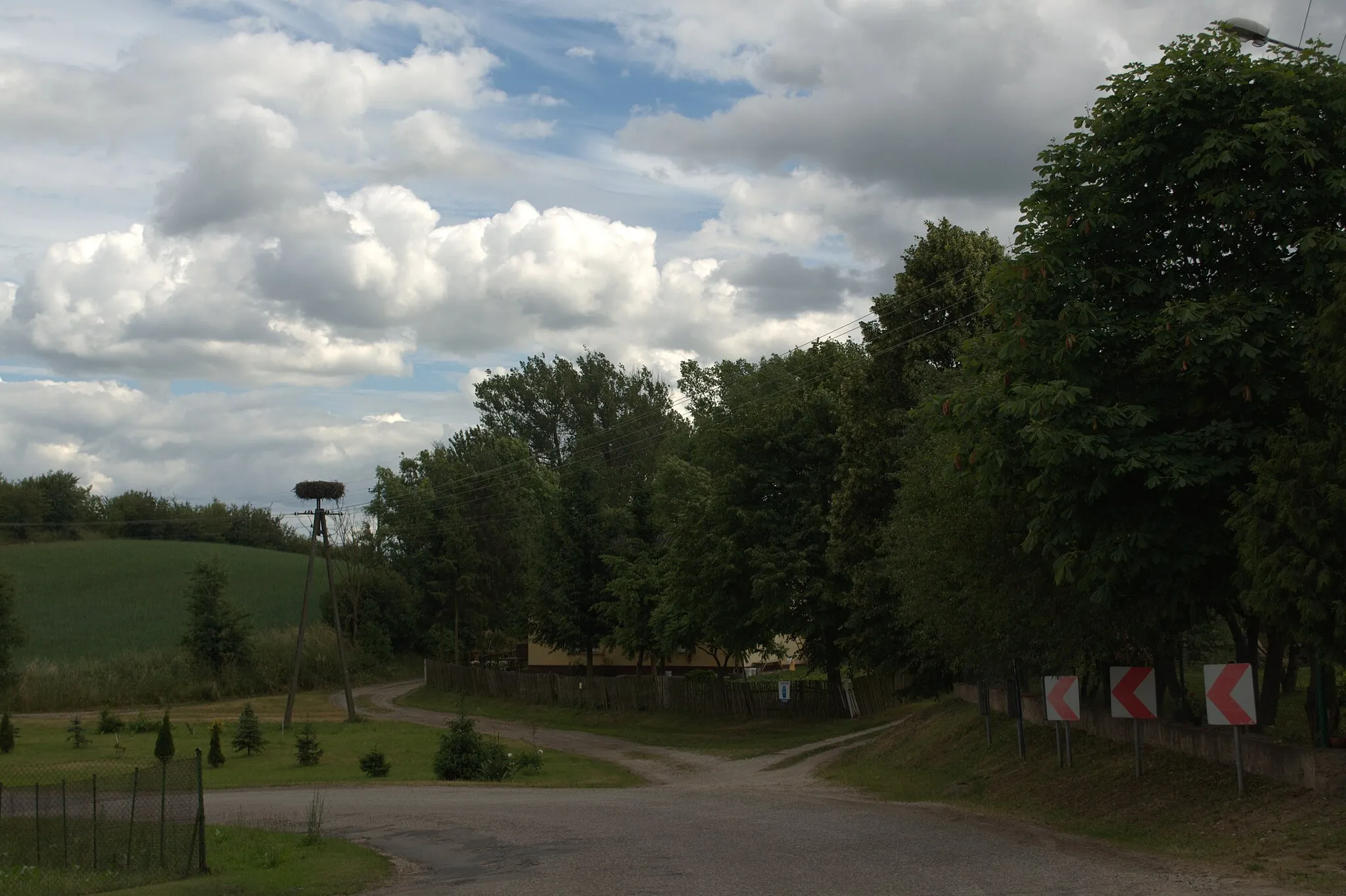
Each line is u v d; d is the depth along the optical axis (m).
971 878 10.84
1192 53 13.90
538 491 96.00
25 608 89.25
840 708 46.62
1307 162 12.80
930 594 23.11
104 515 129.62
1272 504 11.63
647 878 12.11
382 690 83.31
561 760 41.00
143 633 83.19
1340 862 10.01
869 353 38.88
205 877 14.33
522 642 88.44
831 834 15.27
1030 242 14.43
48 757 40.12
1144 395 13.43
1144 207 14.16
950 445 19.56
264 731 52.25
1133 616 15.80
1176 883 9.91
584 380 113.50
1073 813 15.57
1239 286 13.34
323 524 58.22
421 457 108.69
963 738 27.06
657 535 63.91
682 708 54.88
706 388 71.19
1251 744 13.93
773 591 42.16
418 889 12.70
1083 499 13.37
